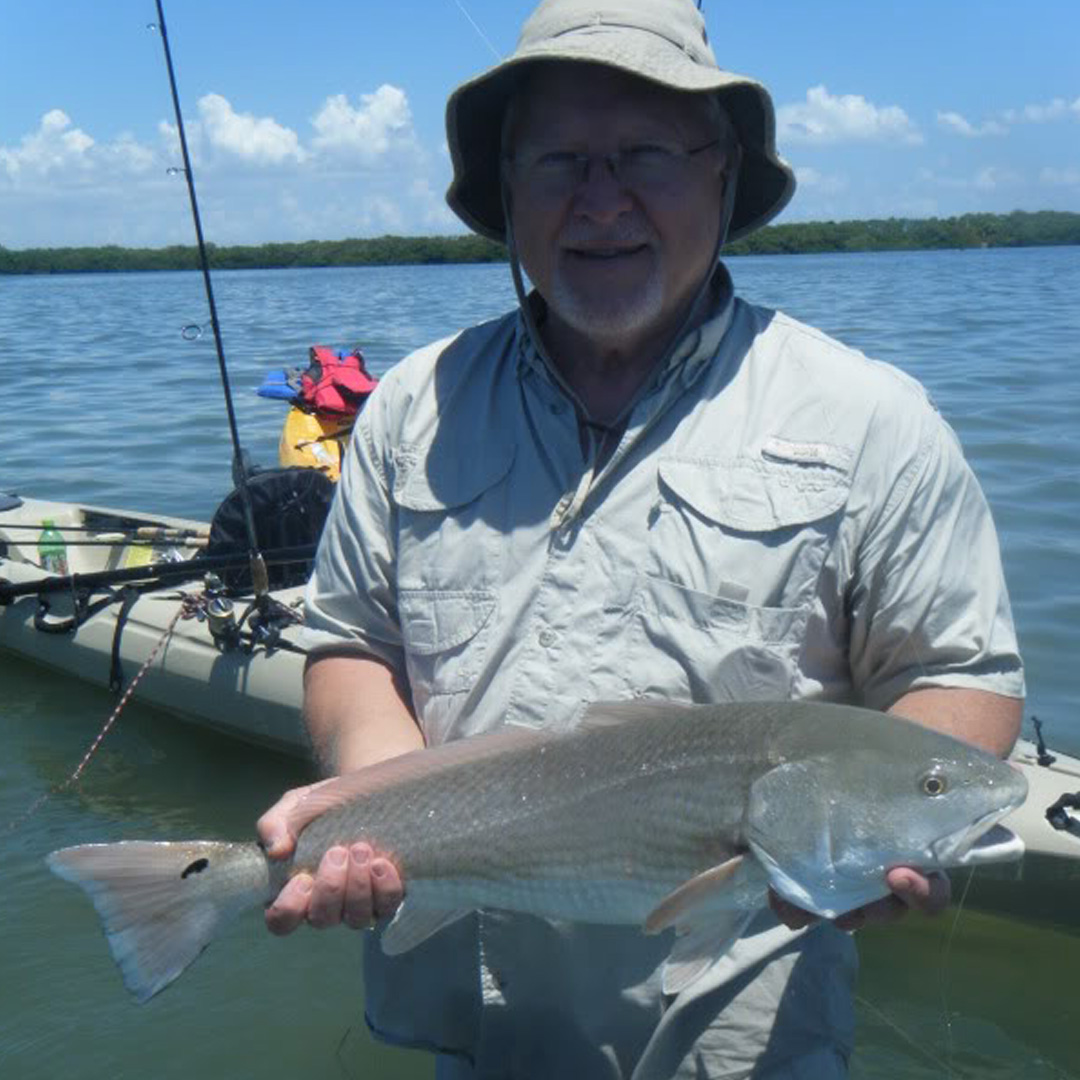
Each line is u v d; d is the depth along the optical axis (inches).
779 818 35.2
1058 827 74.9
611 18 41.0
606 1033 41.2
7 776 99.7
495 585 41.9
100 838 88.9
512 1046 42.4
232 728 105.1
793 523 39.4
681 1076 40.2
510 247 44.6
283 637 103.9
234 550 113.0
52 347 396.5
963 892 77.3
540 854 38.1
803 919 36.2
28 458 207.0
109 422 238.5
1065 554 135.4
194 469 197.2
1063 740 95.9
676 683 39.9
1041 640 113.3
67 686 118.4
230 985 72.3
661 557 40.1
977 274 750.5
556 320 43.3
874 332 362.9
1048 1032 68.1
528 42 42.2
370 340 373.1
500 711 41.4
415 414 44.4
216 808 94.3
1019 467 173.2
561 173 40.7
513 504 42.1
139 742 106.0
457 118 44.6
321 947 75.7
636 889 37.4
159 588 118.4
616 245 40.3
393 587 45.3
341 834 39.1
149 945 38.6
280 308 551.5
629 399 42.1
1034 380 249.9
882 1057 66.2
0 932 76.4
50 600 122.3
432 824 38.7
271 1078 65.2
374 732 43.4
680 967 35.9
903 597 39.9
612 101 40.2
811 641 40.5
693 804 36.4
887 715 36.3
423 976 43.5
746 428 40.6
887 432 39.8
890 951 75.5
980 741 39.2
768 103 41.4
